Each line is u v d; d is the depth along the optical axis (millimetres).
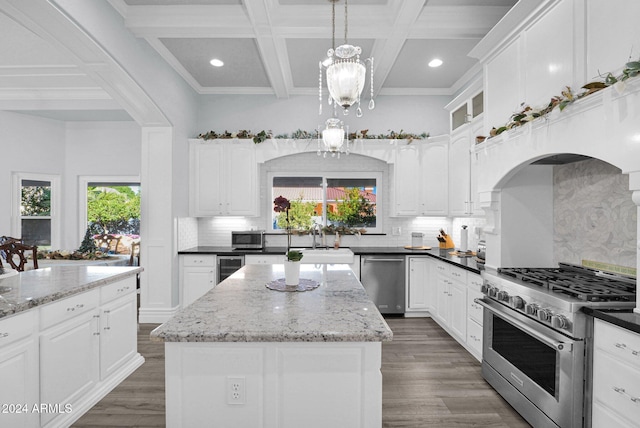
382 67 4211
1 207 5582
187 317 1624
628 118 1614
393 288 4566
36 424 1956
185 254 4504
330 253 3914
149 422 2275
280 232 5270
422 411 2406
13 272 2672
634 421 1537
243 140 4863
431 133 5188
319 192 5340
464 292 3371
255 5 3051
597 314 1729
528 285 2270
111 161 6328
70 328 2229
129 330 2955
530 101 2402
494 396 2604
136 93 3672
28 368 1900
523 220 2797
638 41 1634
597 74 1862
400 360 3242
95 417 2322
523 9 2371
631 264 2145
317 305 1835
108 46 3035
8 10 2463
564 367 1887
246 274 2732
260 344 1470
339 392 1478
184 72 4523
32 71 4641
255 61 4258
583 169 2508
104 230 6477
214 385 1466
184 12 3262
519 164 2438
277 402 1477
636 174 1586
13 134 5684
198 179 4863
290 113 5207
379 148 4918
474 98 3838
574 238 2596
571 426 1848
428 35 3434
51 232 6180
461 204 4180
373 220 5344
